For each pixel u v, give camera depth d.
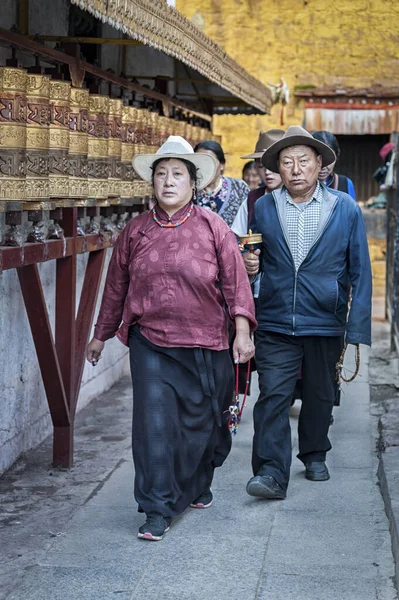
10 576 4.39
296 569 4.47
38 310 5.64
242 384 6.90
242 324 4.93
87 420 7.43
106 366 8.56
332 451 6.52
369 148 19.44
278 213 5.43
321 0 18.05
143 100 7.84
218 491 5.64
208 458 5.13
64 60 5.35
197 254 4.82
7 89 4.61
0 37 4.59
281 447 5.43
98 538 4.87
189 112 9.66
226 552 4.68
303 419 5.80
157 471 4.84
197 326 4.85
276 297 5.46
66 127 5.25
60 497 5.54
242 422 7.34
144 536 4.80
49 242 5.40
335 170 19.58
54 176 5.23
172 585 4.29
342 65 18.20
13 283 6.00
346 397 8.34
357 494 5.57
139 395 4.88
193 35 6.59
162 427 4.82
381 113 18.41
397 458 5.82
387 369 9.77
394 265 11.21
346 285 5.56
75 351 6.31
